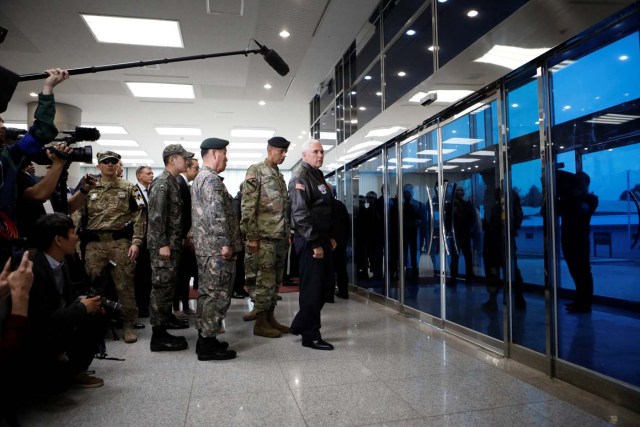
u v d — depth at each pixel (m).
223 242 2.79
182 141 11.82
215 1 4.66
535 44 2.42
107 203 3.28
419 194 4.24
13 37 5.36
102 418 1.92
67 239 2.21
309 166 3.21
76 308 2.06
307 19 5.12
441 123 3.75
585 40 2.23
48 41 5.48
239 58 6.17
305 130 10.75
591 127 2.54
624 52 2.28
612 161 2.47
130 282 3.30
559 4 2.27
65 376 2.13
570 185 2.62
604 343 2.66
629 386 2.00
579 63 2.50
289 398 2.15
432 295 4.01
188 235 4.23
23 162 1.70
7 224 1.64
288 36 5.54
